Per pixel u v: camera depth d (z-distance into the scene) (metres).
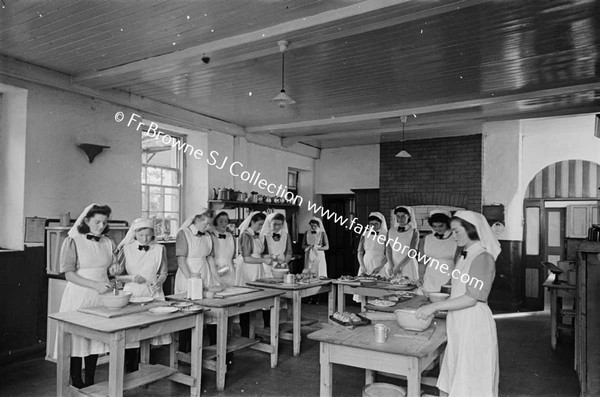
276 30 4.02
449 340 3.06
